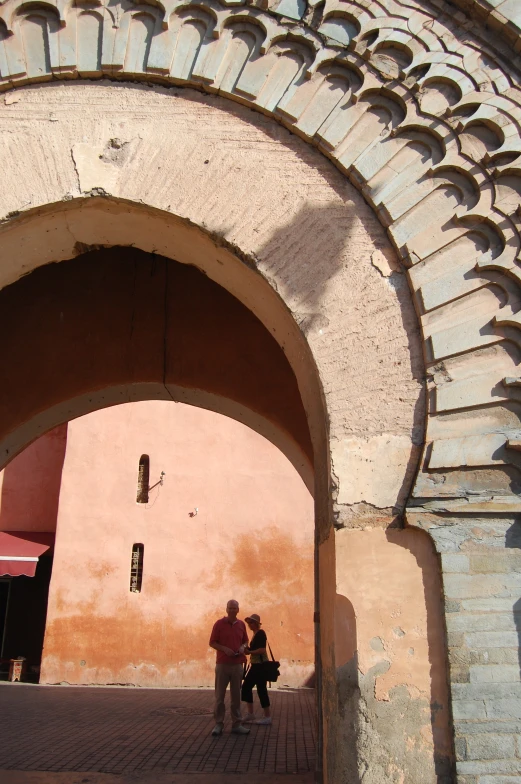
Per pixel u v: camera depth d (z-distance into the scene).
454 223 3.66
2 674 16.94
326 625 3.47
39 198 3.86
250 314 7.27
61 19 4.12
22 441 7.09
